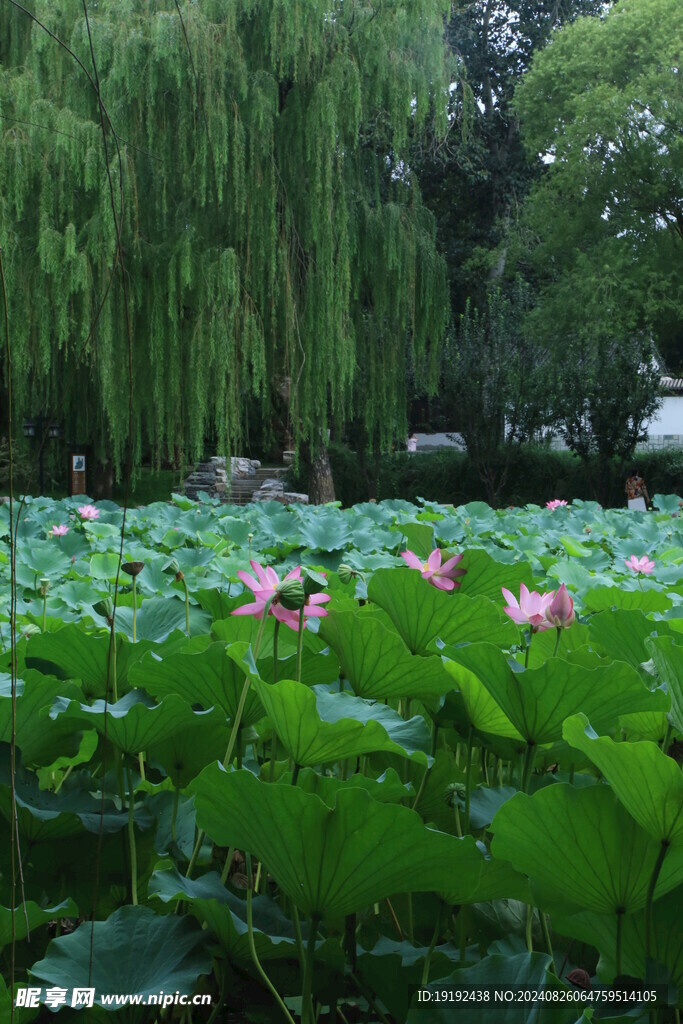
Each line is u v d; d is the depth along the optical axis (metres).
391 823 0.96
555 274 22.67
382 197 17.39
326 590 2.14
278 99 13.88
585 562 3.94
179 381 13.73
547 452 22.61
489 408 21.34
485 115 28.98
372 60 14.48
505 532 5.33
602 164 20.28
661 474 21.58
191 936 1.10
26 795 1.30
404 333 16.78
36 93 12.33
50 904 1.34
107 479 18.06
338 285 14.45
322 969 1.13
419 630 1.72
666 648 1.16
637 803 1.00
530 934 1.20
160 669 1.39
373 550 4.51
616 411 20.62
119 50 12.16
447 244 29.28
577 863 1.05
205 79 12.25
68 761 1.60
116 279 12.61
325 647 1.63
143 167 13.02
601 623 1.68
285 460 24.44
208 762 1.45
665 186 19.48
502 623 1.69
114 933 1.10
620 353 20.75
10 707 1.27
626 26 19.64
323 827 0.99
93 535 4.92
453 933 1.34
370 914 1.34
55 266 12.23
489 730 1.42
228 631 1.64
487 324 22.02
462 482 22.61
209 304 13.24
